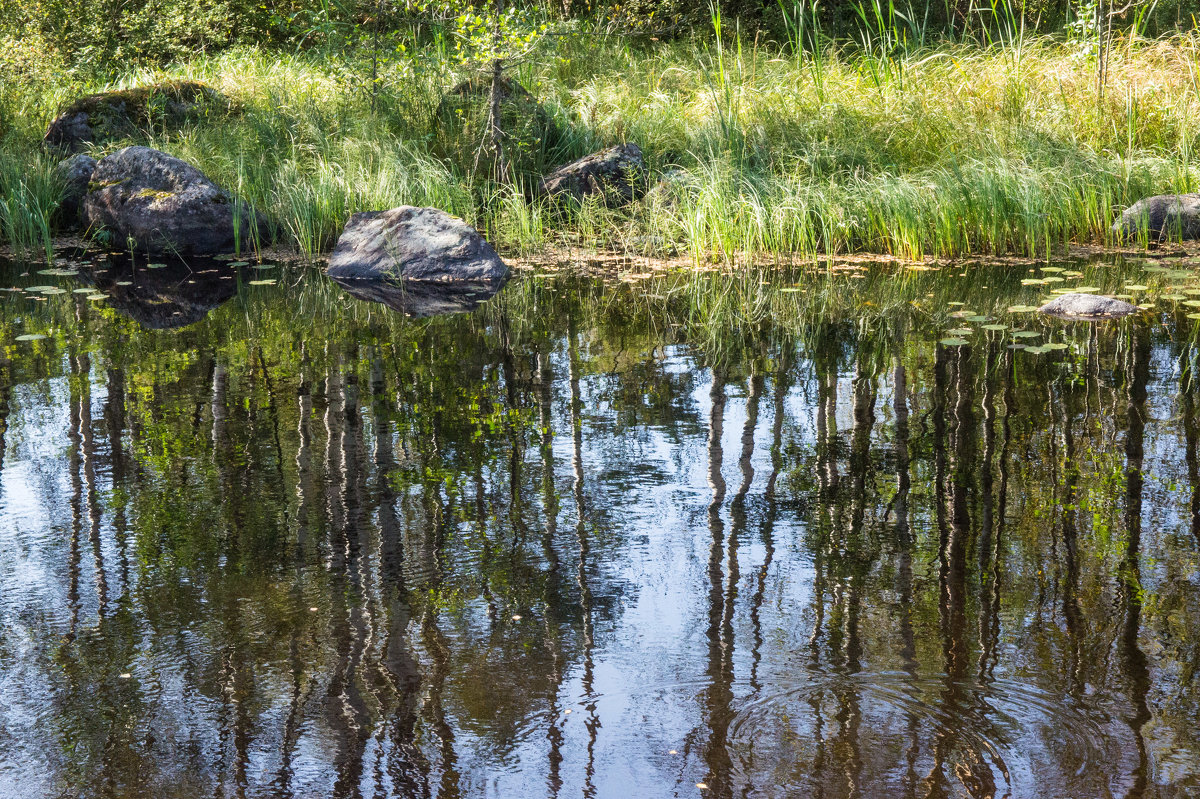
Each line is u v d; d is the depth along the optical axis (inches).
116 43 625.6
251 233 378.9
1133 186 373.7
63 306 293.4
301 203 378.6
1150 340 234.2
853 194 374.9
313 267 352.5
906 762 96.4
